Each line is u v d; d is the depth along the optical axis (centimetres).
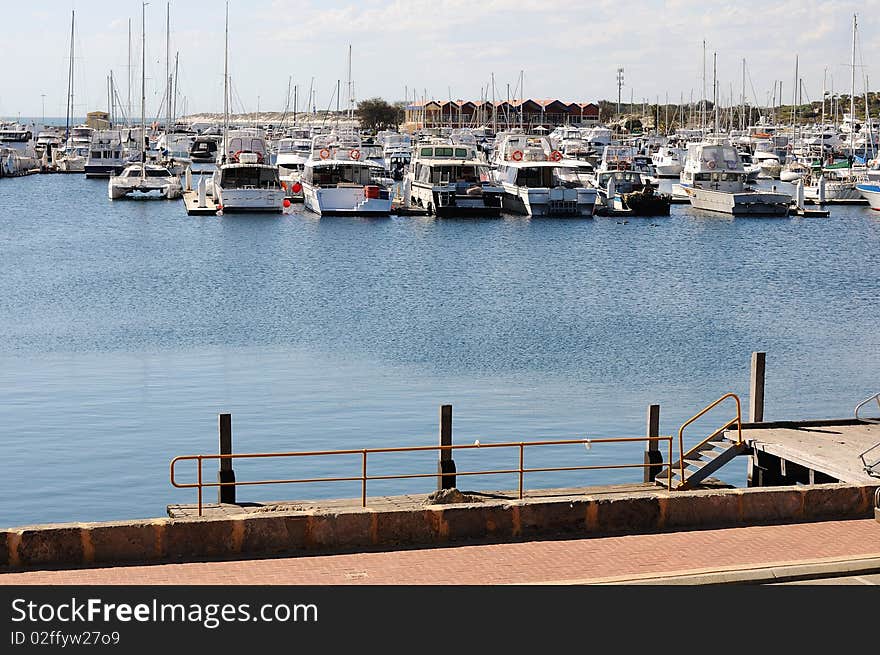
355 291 6088
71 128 19475
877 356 4438
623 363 4231
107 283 6272
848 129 17562
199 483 2020
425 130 19900
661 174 15012
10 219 9788
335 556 1695
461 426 3281
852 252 8069
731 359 4344
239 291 6041
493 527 1786
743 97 19100
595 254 7862
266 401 3569
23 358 4241
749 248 8256
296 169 11769
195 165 15888
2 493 2655
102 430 3216
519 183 10338
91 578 1595
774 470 2512
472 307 5591
